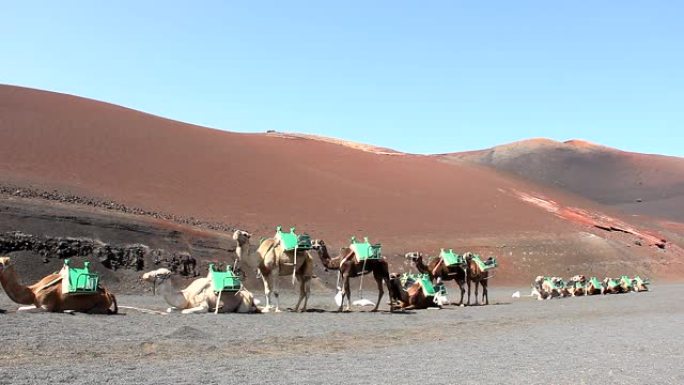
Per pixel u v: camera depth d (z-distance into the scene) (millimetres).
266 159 76438
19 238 28188
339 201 66438
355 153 93500
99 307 16844
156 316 16906
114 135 65125
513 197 86000
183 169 62062
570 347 13438
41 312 15898
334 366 10320
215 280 18797
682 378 9719
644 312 24938
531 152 198750
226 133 86062
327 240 51000
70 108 69875
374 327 17078
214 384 8453
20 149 51844
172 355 11047
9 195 34062
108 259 30375
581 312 24547
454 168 98312
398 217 65250
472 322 19516
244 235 20250
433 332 16422
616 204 155750
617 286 44906
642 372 10195
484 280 29984
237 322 16391
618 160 192625
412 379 9211
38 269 27094
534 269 59781
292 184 68625
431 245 56812
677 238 104875
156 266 31891
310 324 17031
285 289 34281
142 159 60750
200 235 38250
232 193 59375
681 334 16375
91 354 10727
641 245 82562
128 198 45719
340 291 23250
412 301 24750
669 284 63469
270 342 13273
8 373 8641
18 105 65750
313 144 94375
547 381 9211
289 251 20766
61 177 46594
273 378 9039
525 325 18812
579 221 82562
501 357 11742
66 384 8117
